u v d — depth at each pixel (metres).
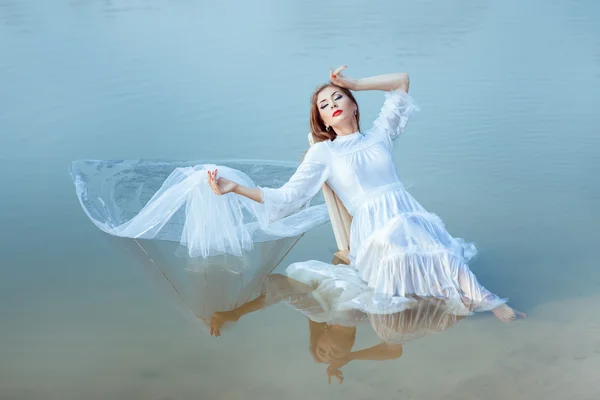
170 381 2.95
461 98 6.77
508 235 4.29
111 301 3.70
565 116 6.34
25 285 3.84
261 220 4.23
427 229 3.92
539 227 4.39
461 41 8.61
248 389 2.89
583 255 4.04
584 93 6.90
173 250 4.36
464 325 3.39
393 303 3.65
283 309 3.66
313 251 4.39
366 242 3.88
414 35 8.88
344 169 4.20
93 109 6.63
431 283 3.71
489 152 5.60
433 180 5.10
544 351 3.12
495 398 2.79
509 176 5.16
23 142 5.89
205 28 9.28
